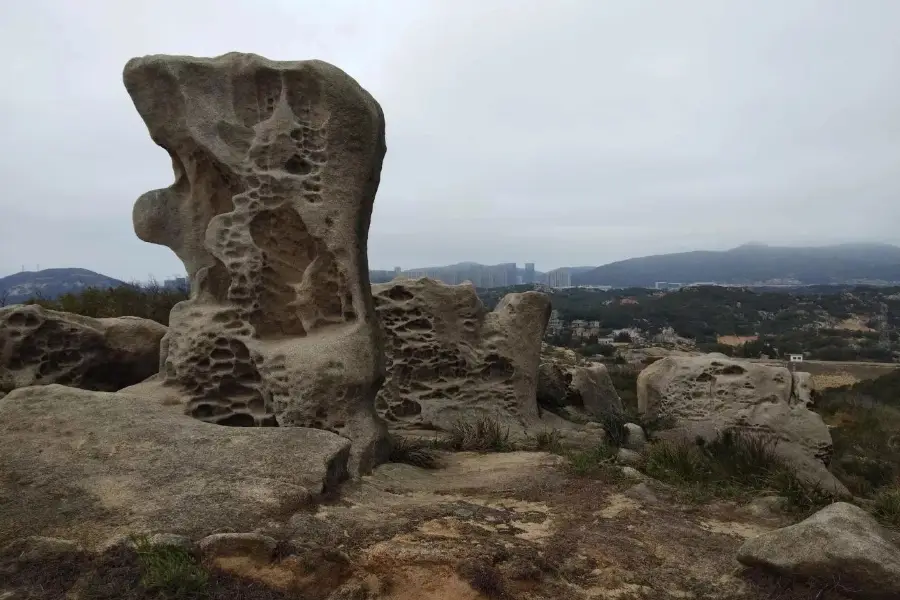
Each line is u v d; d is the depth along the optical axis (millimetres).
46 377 8102
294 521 3953
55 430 4859
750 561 4008
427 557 3707
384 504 4691
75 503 4016
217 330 6387
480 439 8195
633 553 4293
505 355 10375
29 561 3500
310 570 3594
